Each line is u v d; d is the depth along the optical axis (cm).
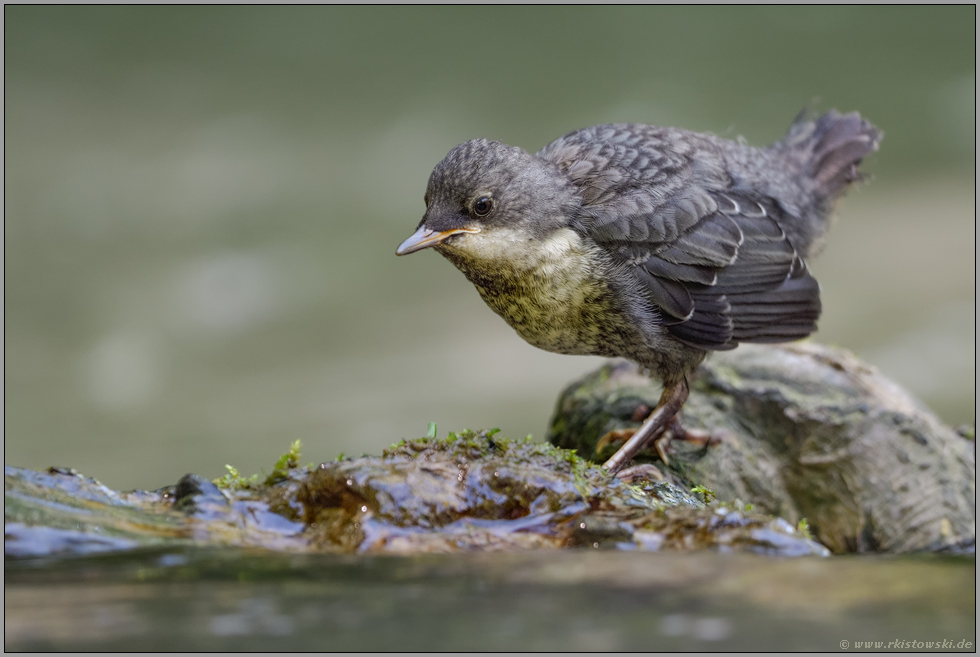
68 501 460
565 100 2222
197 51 2520
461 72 2394
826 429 725
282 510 470
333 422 1353
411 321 1667
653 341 687
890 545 715
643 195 688
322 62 2458
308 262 1792
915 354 1420
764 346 816
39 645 321
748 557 415
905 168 2045
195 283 1720
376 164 2053
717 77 2305
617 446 698
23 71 2381
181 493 480
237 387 1482
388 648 316
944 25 2619
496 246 654
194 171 2044
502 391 1438
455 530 450
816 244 816
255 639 325
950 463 730
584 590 367
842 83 2319
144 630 334
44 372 1519
